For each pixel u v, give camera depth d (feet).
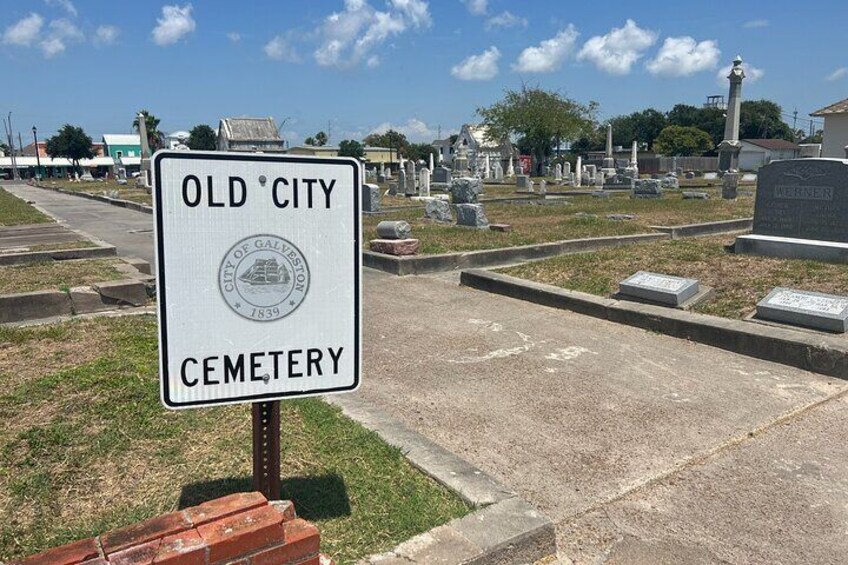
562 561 8.90
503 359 17.87
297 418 12.32
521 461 11.83
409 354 18.38
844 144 134.21
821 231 29.30
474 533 8.63
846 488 10.80
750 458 11.87
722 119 289.94
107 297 21.58
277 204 7.35
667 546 9.25
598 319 22.13
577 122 187.01
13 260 31.30
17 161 303.89
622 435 12.91
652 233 41.04
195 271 7.13
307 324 7.66
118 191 106.83
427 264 31.48
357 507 9.32
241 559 6.24
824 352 16.25
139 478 9.87
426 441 11.59
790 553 9.08
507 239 38.86
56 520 8.79
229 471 10.11
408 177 88.58
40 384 13.21
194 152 6.96
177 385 7.22
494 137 194.80
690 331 19.38
